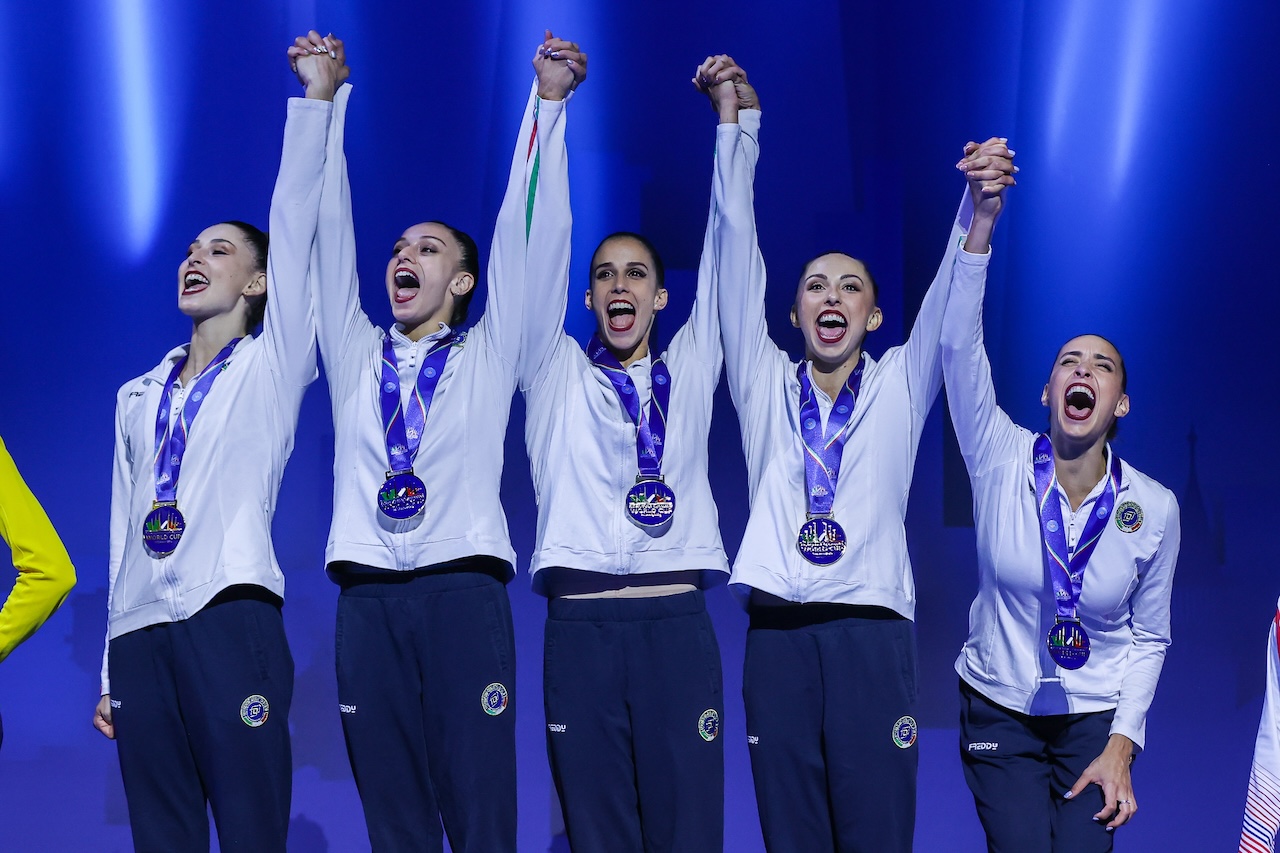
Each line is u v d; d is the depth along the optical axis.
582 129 16.11
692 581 11.77
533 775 15.90
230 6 15.88
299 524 16.05
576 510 11.66
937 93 16.05
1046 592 11.81
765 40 16.14
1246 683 15.84
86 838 15.41
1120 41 15.84
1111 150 15.93
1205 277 15.98
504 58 16.05
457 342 11.95
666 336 16.09
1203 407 15.98
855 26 16.08
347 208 12.17
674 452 11.80
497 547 11.44
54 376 15.82
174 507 11.30
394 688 11.28
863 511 11.62
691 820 11.27
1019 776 11.83
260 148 15.91
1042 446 12.19
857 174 16.09
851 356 12.18
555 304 11.99
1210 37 15.84
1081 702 11.74
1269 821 10.48
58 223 15.79
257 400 11.78
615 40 16.09
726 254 12.13
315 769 15.76
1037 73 15.94
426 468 11.48
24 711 15.55
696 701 11.38
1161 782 15.73
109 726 11.99
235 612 11.16
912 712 11.43
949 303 11.73
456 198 16.06
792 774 11.34
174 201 15.84
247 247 12.36
